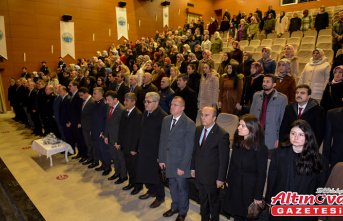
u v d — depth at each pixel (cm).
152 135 282
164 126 261
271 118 283
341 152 224
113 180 358
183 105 249
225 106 388
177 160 250
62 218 269
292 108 263
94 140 389
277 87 323
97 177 369
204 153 225
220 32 1036
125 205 294
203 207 237
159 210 283
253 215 196
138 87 435
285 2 1212
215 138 222
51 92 526
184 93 363
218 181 220
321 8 743
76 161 434
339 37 563
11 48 913
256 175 198
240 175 203
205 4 1509
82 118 403
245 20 939
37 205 294
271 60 402
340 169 160
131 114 311
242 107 367
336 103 279
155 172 283
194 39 834
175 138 250
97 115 377
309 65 375
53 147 420
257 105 297
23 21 934
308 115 251
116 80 527
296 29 802
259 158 195
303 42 721
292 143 170
